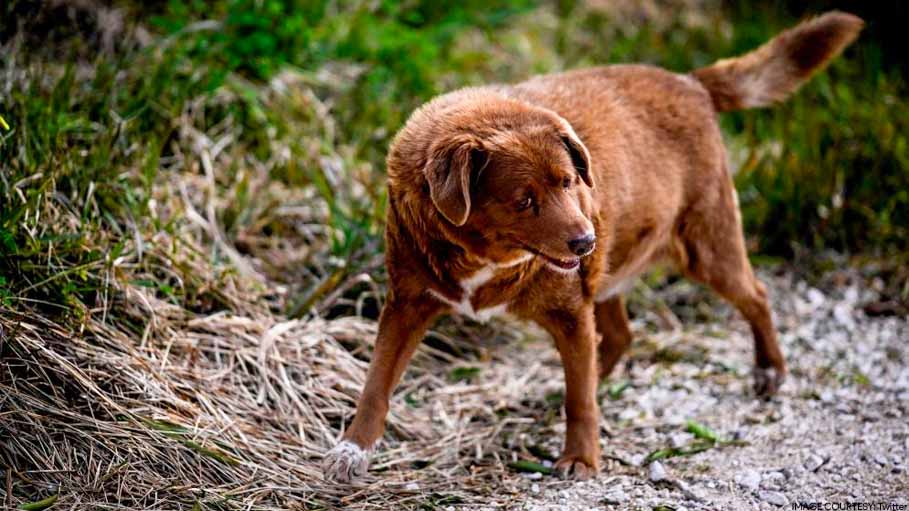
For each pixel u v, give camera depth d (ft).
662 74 20.95
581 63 32.45
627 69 20.66
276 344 19.92
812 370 22.29
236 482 16.34
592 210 17.51
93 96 23.21
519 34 33.37
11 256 17.83
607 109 19.22
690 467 18.10
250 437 17.62
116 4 26.73
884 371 22.00
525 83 19.45
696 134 20.66
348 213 24.08
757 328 21.61
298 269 22.93
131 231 20.39
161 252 20.63
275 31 27.73
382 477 17.56
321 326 20.93
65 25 25.62
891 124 28.35
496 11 33.37
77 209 20.04
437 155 15.70
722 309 25.44
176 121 24.13
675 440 19.29
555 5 35.76
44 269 18.10
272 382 19.13
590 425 18.22
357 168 25.44
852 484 16.98
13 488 15.06
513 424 20.08
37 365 16.69
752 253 27.12
